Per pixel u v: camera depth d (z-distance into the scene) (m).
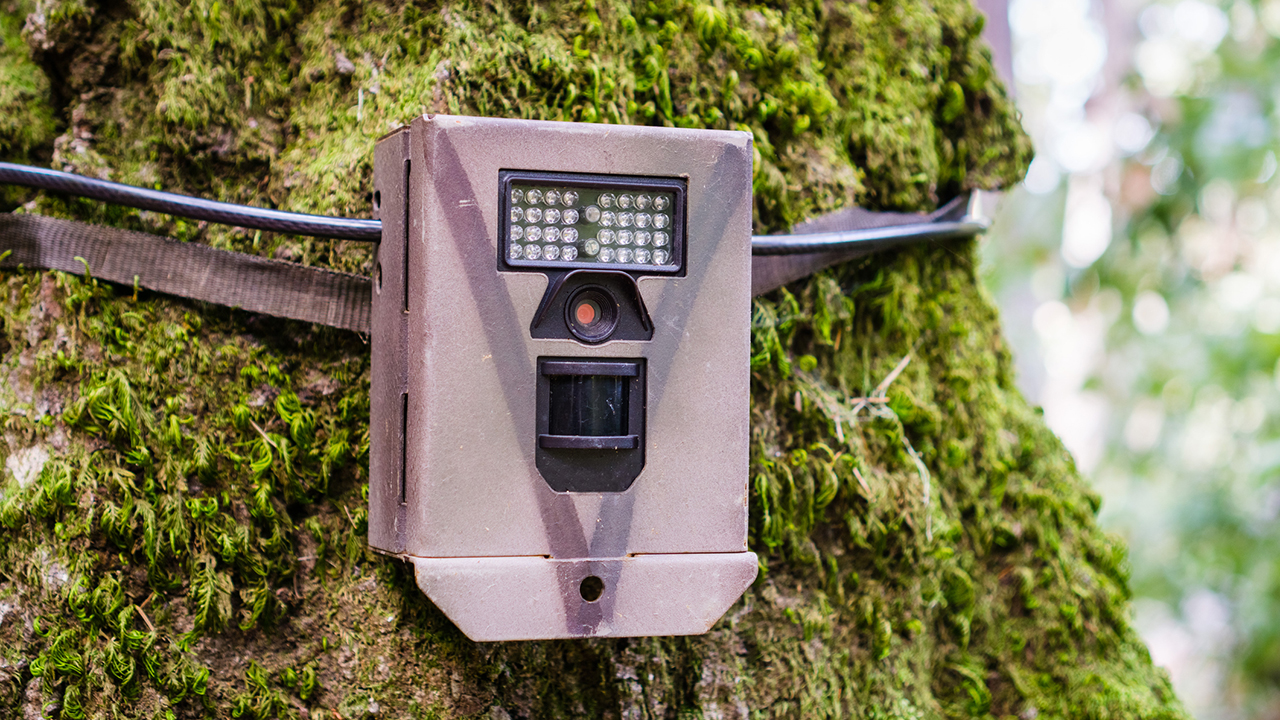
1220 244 3.47
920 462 1.25
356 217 1.16
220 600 1.15
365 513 1.16
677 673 1.19
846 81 1.25
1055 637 1.29
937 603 1.26
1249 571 3.27
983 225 1.28
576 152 1.12
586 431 1.12
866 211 1.24
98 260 1.15
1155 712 1.28
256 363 1.17
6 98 1.17
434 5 1.18
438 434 1.11
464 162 1.11
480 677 1.16
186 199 1.13
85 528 1.14
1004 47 1.94
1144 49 3.85
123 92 1.18
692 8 1.21
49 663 1.13
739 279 1.13
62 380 1.15
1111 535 1.33
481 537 1.11
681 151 1.13
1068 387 4.34
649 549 1.12
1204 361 3.26
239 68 1.18
